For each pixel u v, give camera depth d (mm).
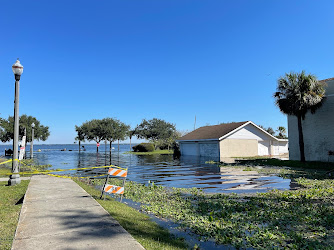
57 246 4141
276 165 22375
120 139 59969
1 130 45219
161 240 4852
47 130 51531
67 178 12289
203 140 34438
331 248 4582
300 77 21812
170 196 9523
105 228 5047
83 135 60406
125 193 9875
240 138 34219
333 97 22250
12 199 8195
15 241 4328
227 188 11508
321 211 7016
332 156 22078
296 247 4656
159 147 59781
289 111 22203
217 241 5078
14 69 10672
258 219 6371
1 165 22625
